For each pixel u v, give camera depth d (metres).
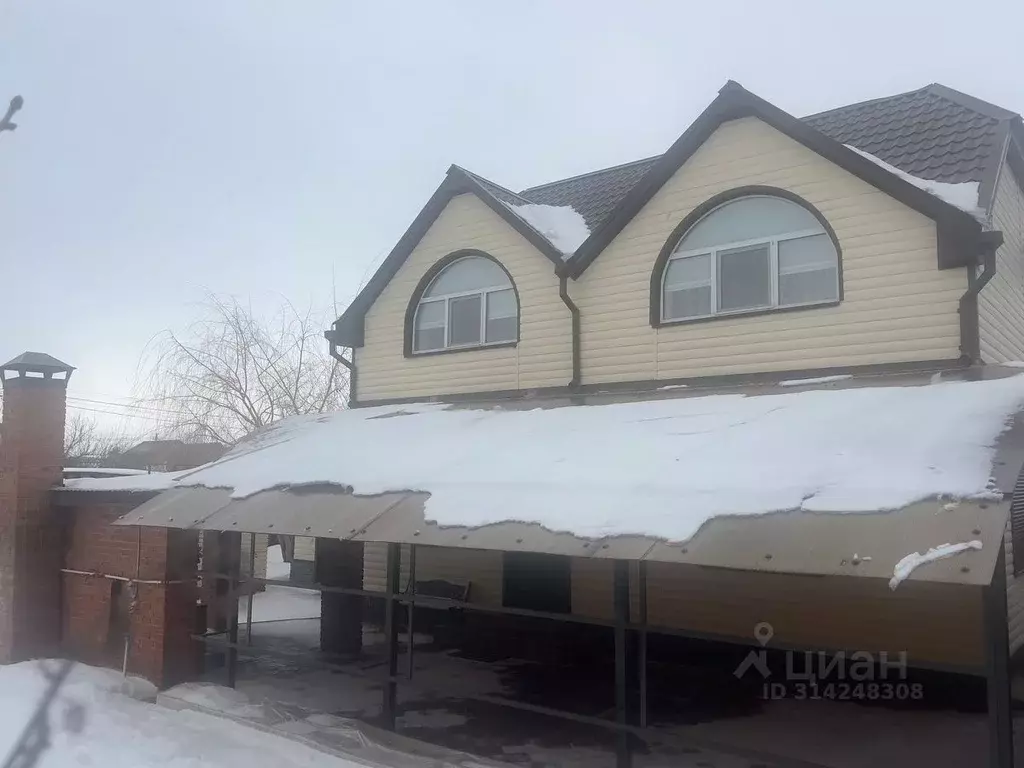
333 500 8.92
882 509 5.72
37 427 11.80
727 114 11.09
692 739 6.50
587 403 11.09
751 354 10.70
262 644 13.72
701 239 11.41
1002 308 10.59
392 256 14.44
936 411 7.38
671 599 11.93
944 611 9.77
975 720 9.27
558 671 11.96
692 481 6.96
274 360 24.89
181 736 8.80
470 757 7.91
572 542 6.60
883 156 11.31
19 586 11.48
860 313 9.97
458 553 14.44
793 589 10.91
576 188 15.92
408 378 14.23
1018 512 10.28
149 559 10.70
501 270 13.37
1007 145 10.77
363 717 9.56
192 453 24.59
